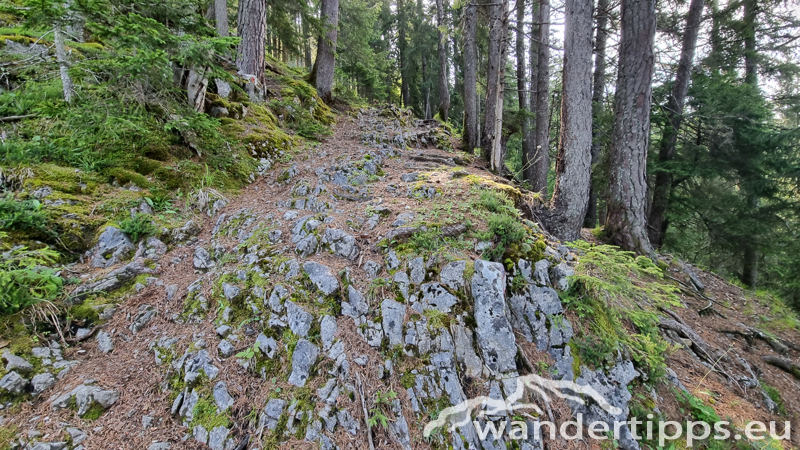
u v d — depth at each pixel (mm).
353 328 3188
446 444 2682
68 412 2502
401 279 3486
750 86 10328
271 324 3148
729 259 12102
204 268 3887
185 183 5035
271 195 5375
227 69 8070
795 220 10570
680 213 11320
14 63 4859
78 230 3779
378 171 6184
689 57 10156
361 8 15234
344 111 12750
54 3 3752
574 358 3350
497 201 4500
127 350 3035
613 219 6848
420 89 26016
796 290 9828
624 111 6602
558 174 6105
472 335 3184
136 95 4637
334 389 2779
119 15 3953
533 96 15281
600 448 2967
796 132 9344
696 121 11141
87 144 4570
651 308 4668
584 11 5711
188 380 2807
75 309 3143
